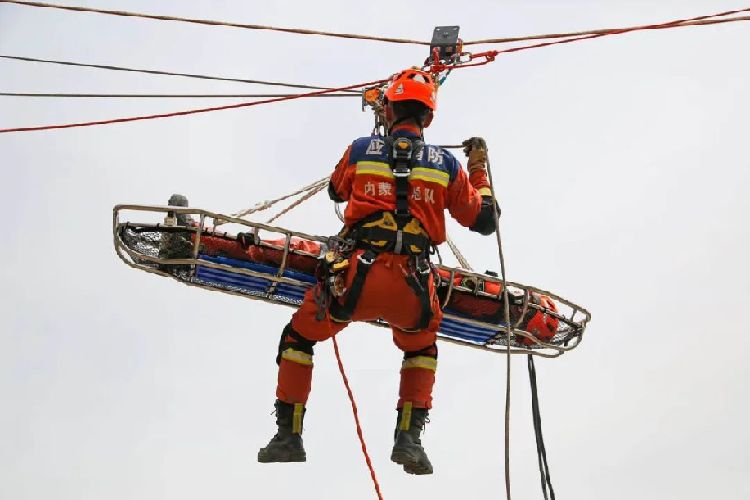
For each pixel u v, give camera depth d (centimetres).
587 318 1775
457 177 1543
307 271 1641
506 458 1348
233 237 1606
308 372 1562
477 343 1834
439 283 1617
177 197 1634
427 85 1560
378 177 1502
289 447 1540
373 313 1513
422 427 1573
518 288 1697
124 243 1595
